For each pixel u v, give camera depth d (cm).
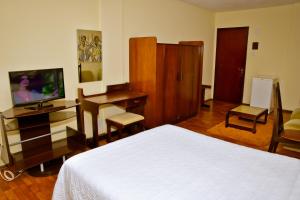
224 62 593
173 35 451
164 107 375
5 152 234
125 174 129
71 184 137
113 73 347
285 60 499
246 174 130
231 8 525
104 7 314
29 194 210
